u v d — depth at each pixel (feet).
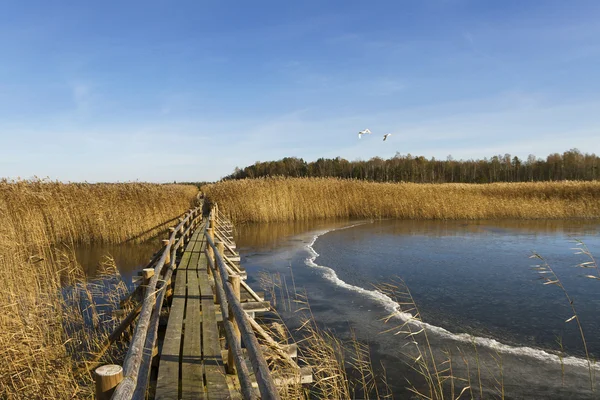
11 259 30.55
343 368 19.67
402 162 300.20
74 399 14.29
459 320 27.37
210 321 18.85
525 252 52.21
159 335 20.56
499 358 21.49
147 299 16.17
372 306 30.17
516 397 17.51
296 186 94.94
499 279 38.27
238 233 72.38
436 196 99.19
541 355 21.85
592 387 18.29
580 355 21.91
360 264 45.21
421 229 77.05
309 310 29.22
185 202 90.12
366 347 22.85
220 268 20.39
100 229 59.41
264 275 39.88
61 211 57.36
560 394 17.72
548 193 106.22
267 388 7.59
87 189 63.21
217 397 11.95
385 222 89.76
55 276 35.88
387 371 19.99
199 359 14.85
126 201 63.67
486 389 18.19
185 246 45.50
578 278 38.42
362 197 98.89
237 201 86.48
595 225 83.97
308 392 17.13
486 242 60.64
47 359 15.93
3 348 15.29
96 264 45.68
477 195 101.19
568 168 265.13
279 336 23.17
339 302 31.17
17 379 14.60
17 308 20.70
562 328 25.82
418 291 34.37
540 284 36.35
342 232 73.00
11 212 47.91
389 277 39.24
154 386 15.37
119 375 7.89
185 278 28.17
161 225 67.41
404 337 24.31
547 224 85.87
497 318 27.76
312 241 62.34
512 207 97.91
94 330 23.31
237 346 12.37
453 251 53.16
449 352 22.24
